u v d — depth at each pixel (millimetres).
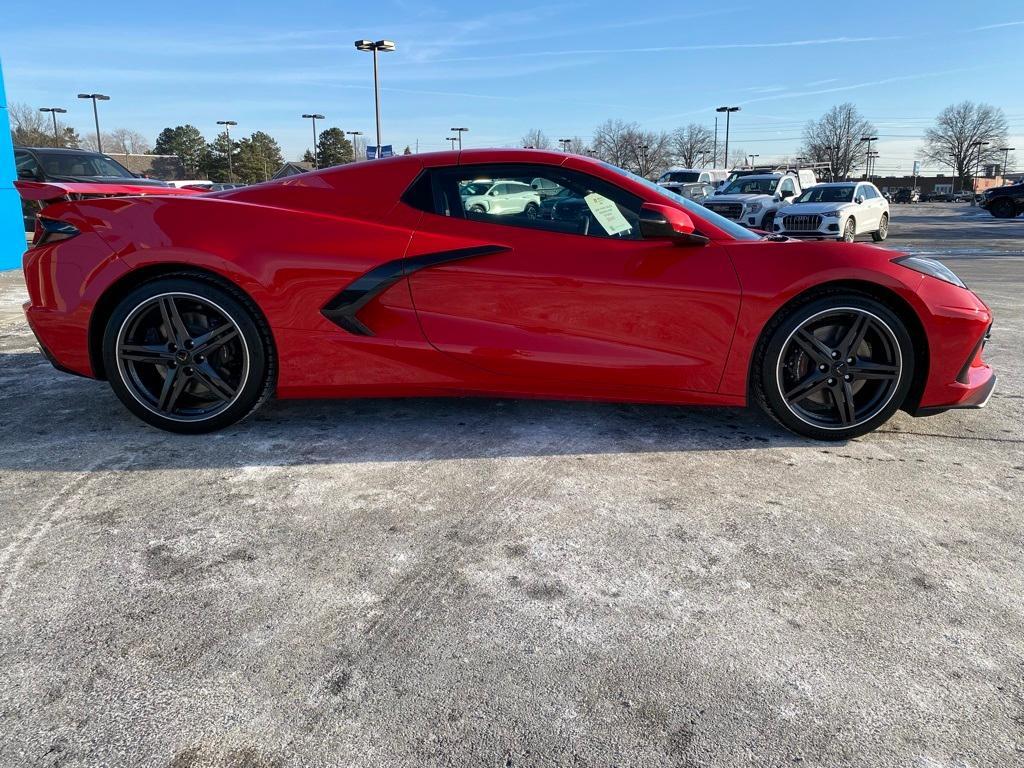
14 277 8594
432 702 1536
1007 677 1621
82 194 3109
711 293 2869
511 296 2938
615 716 1498
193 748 1410
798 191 20266
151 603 1888
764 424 3312
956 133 94938
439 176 3064
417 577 2020
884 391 2965
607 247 2943
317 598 1915
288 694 1558
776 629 1792
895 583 2000
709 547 2191
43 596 1915
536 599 1916
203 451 2939
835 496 2553
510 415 3416
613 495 2547
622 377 2955
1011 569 2074
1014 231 19938
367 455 2908
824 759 1389
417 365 2996
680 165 71875
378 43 28250
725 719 1491
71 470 2746
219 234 2916
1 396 3689
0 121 8945
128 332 2979
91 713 1499
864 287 2891
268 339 2990
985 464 2855
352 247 2938
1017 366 4438
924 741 1435
